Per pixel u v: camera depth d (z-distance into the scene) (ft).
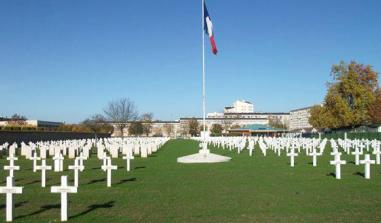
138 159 104.22
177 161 95.71
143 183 56.95
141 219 34.45
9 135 176.55
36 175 66.69
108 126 370.32
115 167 54.19
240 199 43.21
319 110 276.62
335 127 235.81
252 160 96.94
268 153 124.98
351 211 36.65
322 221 33.01
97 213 36.91
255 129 365.61
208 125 522.88
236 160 97.19
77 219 34.42
